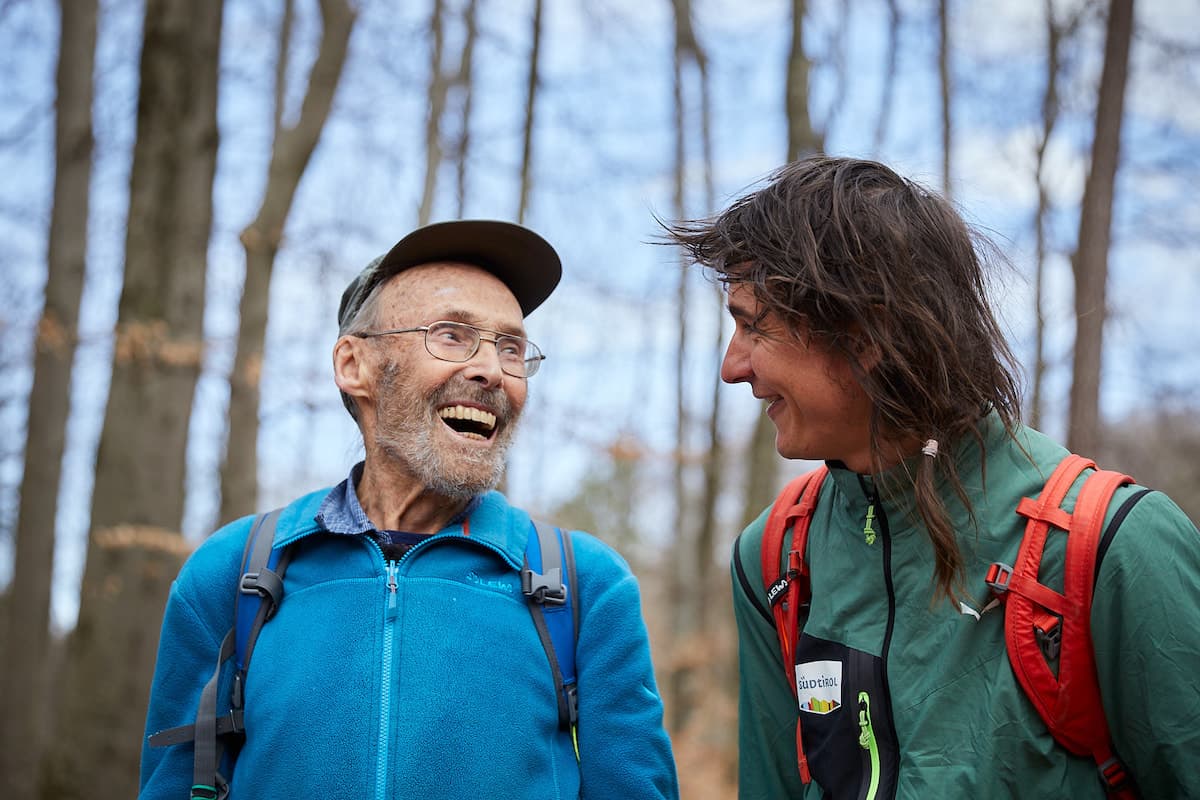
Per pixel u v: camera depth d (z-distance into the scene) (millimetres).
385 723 1958
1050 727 1666
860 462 1892
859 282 1771
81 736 6344
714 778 10734
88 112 9922
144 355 6668
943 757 1690
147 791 2082
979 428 1831
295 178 6797
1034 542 1699
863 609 1858
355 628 2039
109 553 6539
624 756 2090
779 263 1827
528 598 2133
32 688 9922
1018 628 1674
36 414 10008
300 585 2125
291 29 10953
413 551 2121
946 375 1754
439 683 1995
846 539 1915
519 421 2295
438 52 9711
